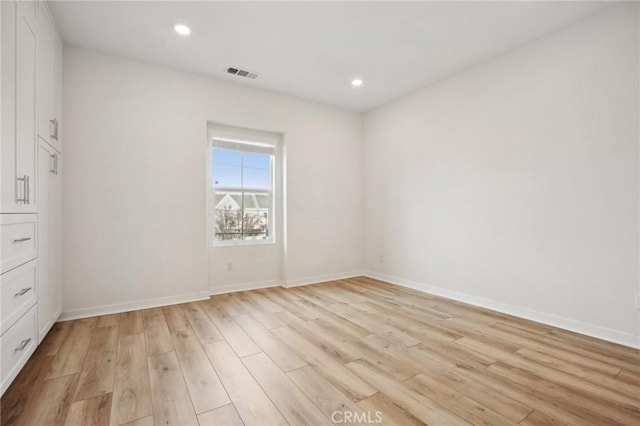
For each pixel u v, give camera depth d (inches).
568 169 103.3
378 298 142.1
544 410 60.5
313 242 175.2
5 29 63.4
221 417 58.2
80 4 91.6
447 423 56.7
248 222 162.1
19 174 70.0
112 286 120.0
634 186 89.8
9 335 65.5
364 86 153.6
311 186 174.6
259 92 156.1
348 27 104.5
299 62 129.0
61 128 109.6
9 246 65.3
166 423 56.5
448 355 84.3
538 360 81.3
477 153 131.2
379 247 183.5
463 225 136.9
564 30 104.3
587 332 98.5
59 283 107.4
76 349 86.8
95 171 117.3
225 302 135.1
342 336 97.4
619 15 92.1
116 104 121.5
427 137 153.7
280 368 77.0
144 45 114.9
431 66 132.6
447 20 100.7
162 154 130.4
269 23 102.0
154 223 128.3
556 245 106.3
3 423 56.0
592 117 97.8
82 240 114.8
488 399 64.2
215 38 110.9
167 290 131.0
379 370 76.1
